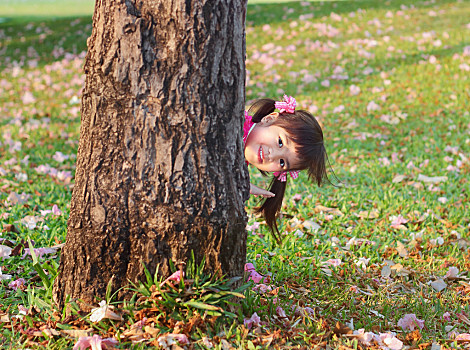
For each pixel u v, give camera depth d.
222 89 2.41
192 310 2.47
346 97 9.57
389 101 9.17
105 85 2.39
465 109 8.45
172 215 2.42
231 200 2.50
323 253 3.98
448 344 2.81
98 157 2.42
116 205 2.43
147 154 2.39
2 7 30.58
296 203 5.14
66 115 9.27
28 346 2.38
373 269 3.81
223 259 2.53
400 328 2.96
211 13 2.31
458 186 5.72
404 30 13.90
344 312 2.98
